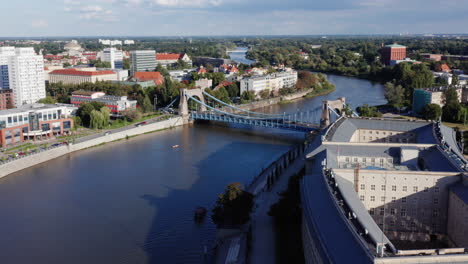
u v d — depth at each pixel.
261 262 153.38
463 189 155.50
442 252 105.19
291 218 182.12
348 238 115.06
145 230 188.50
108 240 180.50
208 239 180.62
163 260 166.12
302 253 156.75
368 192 169.00
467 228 147.50
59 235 184.75
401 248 162.62
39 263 164.12
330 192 142.50
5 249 173.75
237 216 182.38
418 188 165.50
